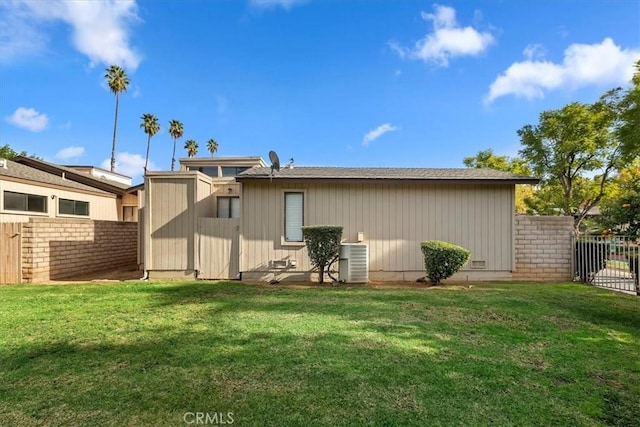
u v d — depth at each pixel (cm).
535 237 954
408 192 952
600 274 845
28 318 511
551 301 635
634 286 736
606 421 253
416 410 264
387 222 948
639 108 1453
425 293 719
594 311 564
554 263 948
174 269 938
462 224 948
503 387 301
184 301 632
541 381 313
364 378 315
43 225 916
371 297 674
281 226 948
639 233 725
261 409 264
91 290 739
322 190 952
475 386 302
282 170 1059
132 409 264
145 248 938
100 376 317
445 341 415
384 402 275
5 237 884
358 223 949
